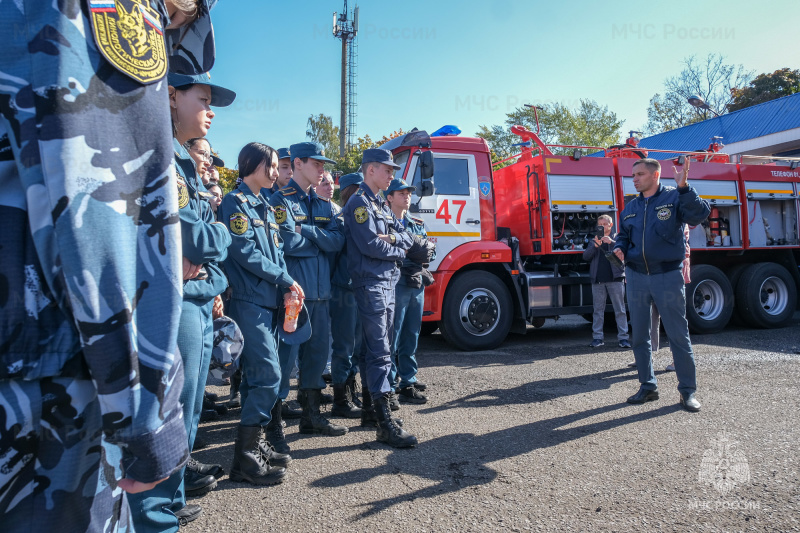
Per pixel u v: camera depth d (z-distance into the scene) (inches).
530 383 192.4
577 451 124.8
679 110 1305.4
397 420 133.5
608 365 222.2
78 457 31.4
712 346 257.8
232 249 107.3
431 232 242.7
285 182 175.6
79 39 30.4
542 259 284.0
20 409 29.1
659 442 129.4
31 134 29.0
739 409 154.2
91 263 29.2
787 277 319.6
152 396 31.4
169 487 78.4
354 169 821.9
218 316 106.3
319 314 137.6
